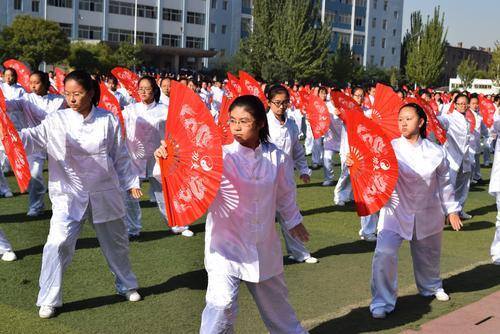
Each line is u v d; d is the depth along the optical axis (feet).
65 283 20.06
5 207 31.04
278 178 13.98
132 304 18.42
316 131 38.24
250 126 13.34
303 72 180.55
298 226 14.53
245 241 13.71
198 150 13.17
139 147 27.09
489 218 33.76
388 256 17.81
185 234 26.73
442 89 238.07
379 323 17.34
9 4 166.20
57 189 17.66
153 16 194.39
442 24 223.92
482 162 60.54
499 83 220.23
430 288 19.69
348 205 35.19
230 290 13.52
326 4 231.09
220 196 13.51
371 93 47.88
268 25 181.98
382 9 248.73
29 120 29.09
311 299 19.34
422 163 17.97
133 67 160.15
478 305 18.70
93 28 183.01
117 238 18.42
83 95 17.22
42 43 138.51
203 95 70.03
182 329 16.58
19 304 18.10
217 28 209.05
